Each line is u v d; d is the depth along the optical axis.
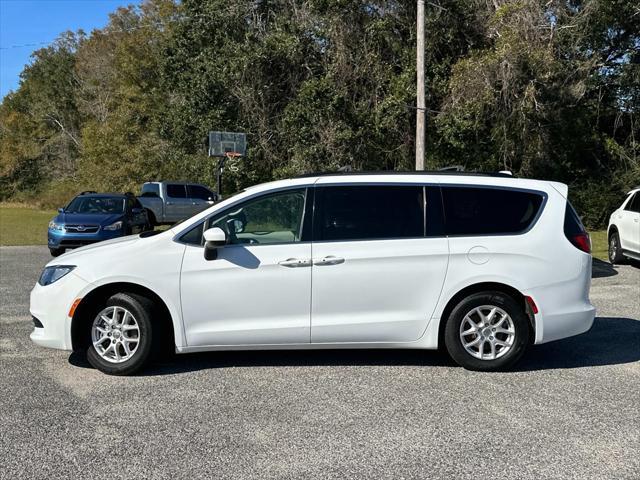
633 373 5.40
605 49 22.03
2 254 15.65
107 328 5.32
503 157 20.23
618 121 23.34
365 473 3.50
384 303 5.29
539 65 18.16
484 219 5.43
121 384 5.09
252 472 3.52
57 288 5.29
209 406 4.57
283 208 5.39
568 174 22.81
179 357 5.88
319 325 5.26
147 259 5.23
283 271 5.22
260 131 21.83
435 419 4.31
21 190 58.38
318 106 19.66
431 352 6.08
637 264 12.91
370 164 20.86
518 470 3.53
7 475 3.49
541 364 5.68
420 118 15.99
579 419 4.31
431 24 19.83
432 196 5.43
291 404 4.61
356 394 4.83
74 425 4.22
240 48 21.06
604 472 3.51
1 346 6.35
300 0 21.94
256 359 5.82
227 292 5.23
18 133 58.78
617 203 22.34
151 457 3.72
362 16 20.44
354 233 5.32
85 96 51.41
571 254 5.43
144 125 38.56
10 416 4.39
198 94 21.69
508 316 5.36
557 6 19.56
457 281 5.30
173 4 38.62
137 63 38.34
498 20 18.64
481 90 18.27
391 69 20.47
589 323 5.53
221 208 5.38
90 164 41.66
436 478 3.44
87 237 14.25
